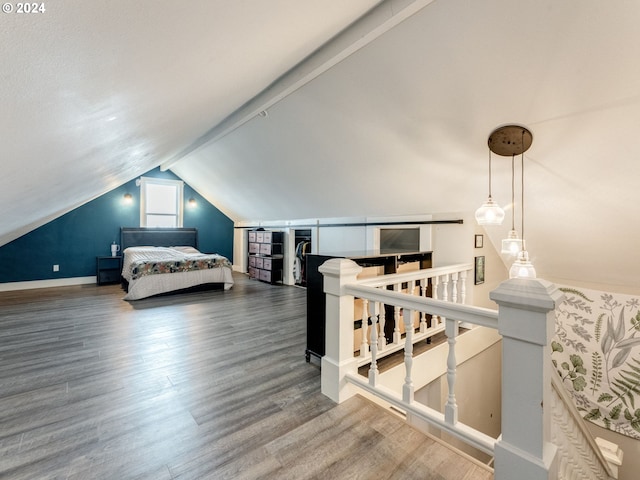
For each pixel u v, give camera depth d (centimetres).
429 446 162
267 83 266
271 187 519
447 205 365
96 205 630
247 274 768
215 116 305
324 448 160
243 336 329
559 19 157
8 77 62
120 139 183
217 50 115
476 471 145
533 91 196
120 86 98
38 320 378
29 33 53
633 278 303
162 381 230
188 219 743
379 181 369
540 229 313
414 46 201
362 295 197
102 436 168
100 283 611
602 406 333
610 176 225
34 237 572
